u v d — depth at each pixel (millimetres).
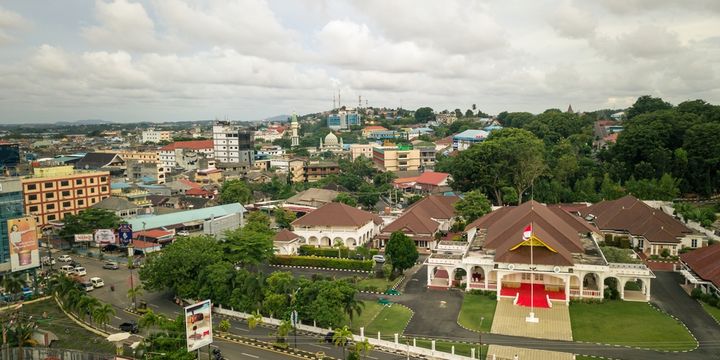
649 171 180000
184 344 74000
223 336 83750
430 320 87562
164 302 100938
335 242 134625
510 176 180750
